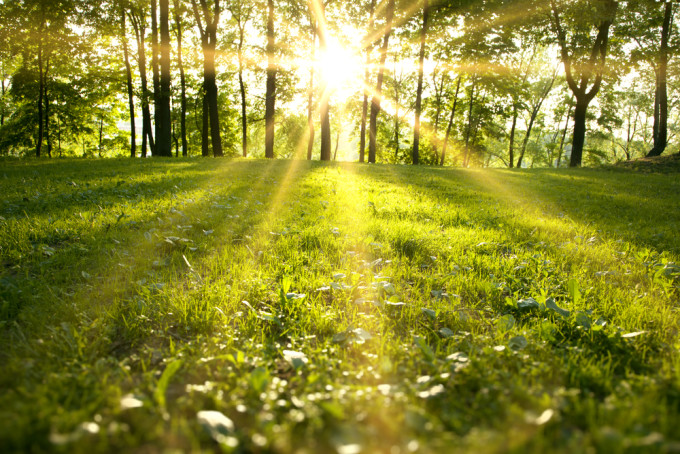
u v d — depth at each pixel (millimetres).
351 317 3020
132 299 3014
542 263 4328
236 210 6305
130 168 11609
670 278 4016
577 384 2066
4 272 3297
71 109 30453
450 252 4723
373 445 1459
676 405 1829
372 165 17391
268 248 4516
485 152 44031
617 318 3023
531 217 7223
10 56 22969
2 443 1426
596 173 16609
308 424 1649
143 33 24484
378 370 2234
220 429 1534
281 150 49219
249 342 2475
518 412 1706
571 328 2820
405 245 4797
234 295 3174
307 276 3697
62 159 15172
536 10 21516
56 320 2623
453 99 38906
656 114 27125
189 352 2379
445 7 24719
